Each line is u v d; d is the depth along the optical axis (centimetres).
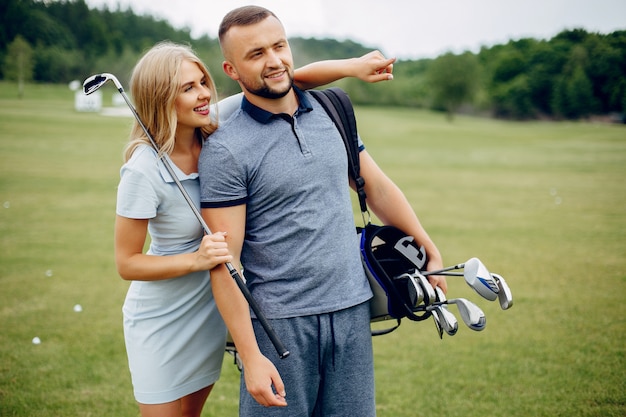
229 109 245
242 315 209
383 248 241
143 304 235
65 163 1556
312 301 210
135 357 238
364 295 220
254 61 204
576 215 974
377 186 244
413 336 459
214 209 209
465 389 362
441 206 1066
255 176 207
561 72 5600
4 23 7731
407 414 332
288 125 211
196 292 237
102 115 3575
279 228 211
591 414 326
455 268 220
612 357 403
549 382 368
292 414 215
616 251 718
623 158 2009
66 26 8312
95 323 475
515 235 816
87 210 973
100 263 657
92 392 358
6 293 550
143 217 219
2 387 362
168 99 216
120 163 1588
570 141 2883
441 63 7088
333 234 213
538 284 583
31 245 736
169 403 238
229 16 210
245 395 220
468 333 460
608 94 4556
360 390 220
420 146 2570
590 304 519
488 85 7156
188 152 233
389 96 7912
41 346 428
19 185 1208
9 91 5941
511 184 1374
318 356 214
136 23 9681
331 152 216
